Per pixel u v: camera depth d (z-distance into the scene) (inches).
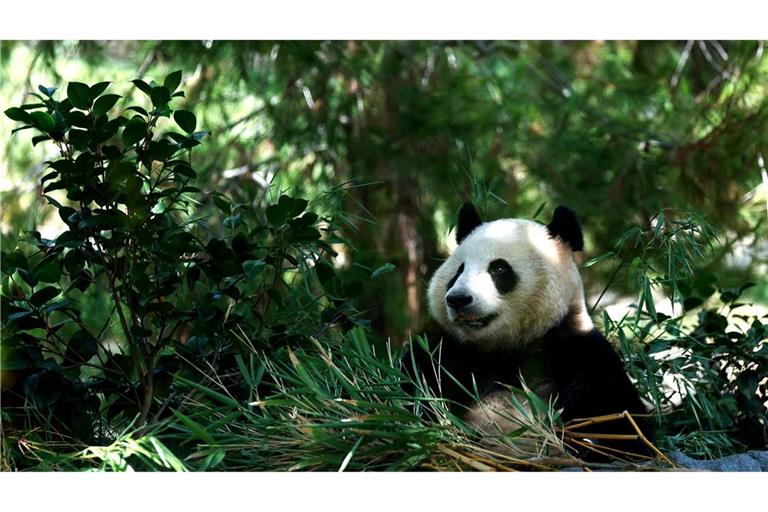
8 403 231.3
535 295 236.7
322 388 231.9
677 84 556.4
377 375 232.5
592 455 215.8
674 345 277.6
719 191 474.0
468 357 247.9
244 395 242.4
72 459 213.8
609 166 523.2
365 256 497.0
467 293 229.1
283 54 514.0
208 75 529.7
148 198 224.5
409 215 537.6
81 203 225.0
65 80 537.6
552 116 561.6
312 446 205.5
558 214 248.1
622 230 500.4
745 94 474.3
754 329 268.8
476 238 246.1
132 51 563.5
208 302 237.6
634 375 263.0
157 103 220.2
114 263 229.8
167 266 233.3
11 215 484.1
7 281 235.3
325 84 528.1
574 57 590.9
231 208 244.4
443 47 569.0
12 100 526.9
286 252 266.2
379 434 197.6
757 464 216.5
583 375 232.4
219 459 197.8
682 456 220.7
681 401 271.3
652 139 524.4
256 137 550.9
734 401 259.9
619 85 561.3
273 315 253.6
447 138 533.3
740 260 487.5
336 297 255.8
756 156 457.1
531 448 215.5
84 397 237.9
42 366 224.1
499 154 543.2
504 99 555.5
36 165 518.9
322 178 544.1
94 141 216.8
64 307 229.9
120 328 338.3
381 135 530.6
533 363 242.2
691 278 292.2
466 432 212.8
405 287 522.3
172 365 241.3
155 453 213.2
